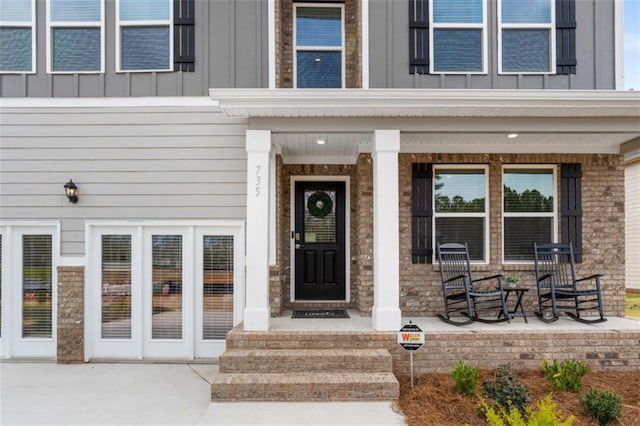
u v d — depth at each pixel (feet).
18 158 19.26
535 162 19.98
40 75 19.30
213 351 19.06
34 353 19.10
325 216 22.39
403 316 19.43
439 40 19.58
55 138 19.24
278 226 19.62
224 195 19.11
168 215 19.12
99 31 19.49
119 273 19.27
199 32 19.30
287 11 20.93
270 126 16.66
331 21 21.30
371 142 18.10
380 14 19.30
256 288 16.33
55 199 19.19
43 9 19.40
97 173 19.20
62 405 13.78
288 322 17.84
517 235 20.26
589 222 19.94
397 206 16.48
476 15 19.57
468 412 12.43
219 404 13.34
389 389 13.53
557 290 18.74
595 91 15.51
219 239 19.29
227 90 15.44
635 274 34.83
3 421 12.62
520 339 15.89
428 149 19.80
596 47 19.44
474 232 20.29
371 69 19.19
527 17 19.63
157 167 19.19
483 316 19.33
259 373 14.52
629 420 11.82
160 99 19.21
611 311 19.58
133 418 12.79
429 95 15.48
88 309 18.92
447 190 20.39
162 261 19.34
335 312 20.43
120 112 19.21
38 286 19.29
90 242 19.13
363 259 19.48
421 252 19.79
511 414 10.13
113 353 19.04
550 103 15.70
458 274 19.54
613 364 15.83
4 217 19.17
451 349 15.84
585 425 11.58
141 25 19.40
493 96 15.53
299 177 22.07
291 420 12.16
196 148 19.20
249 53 19.25
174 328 19.21
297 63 21.06
